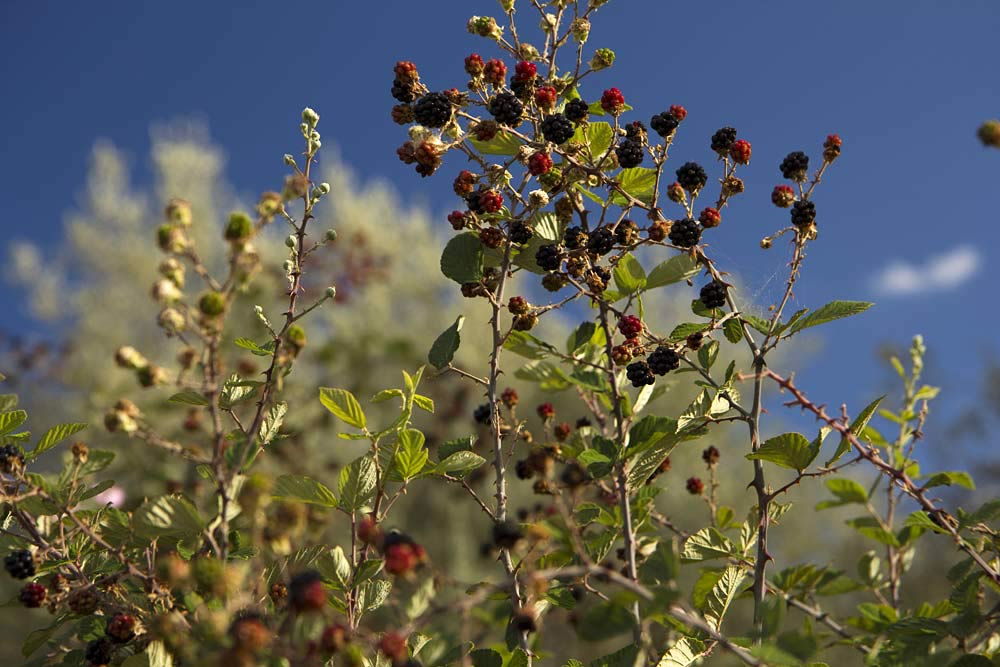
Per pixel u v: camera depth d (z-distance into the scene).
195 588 0.60
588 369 0.78
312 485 0.67
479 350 2.83
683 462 2.48
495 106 0.70
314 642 0.57
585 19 0.75
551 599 0.70
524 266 0.75
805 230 0.71
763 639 0.58
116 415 0.57
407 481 0.68
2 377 0.71
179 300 0.57
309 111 0.69
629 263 0.77
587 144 0.75
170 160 3.14
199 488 0.75
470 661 0.65
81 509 0.68
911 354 0.84
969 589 0.67
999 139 0.58
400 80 0.72
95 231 3.12
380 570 0.68
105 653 0.64
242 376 0.71
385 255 2.82
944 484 0.81
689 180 0.72
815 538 2.24
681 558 0.74
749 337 0.72
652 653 0.66
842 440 0.71
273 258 2.33
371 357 2.20
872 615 0.75
